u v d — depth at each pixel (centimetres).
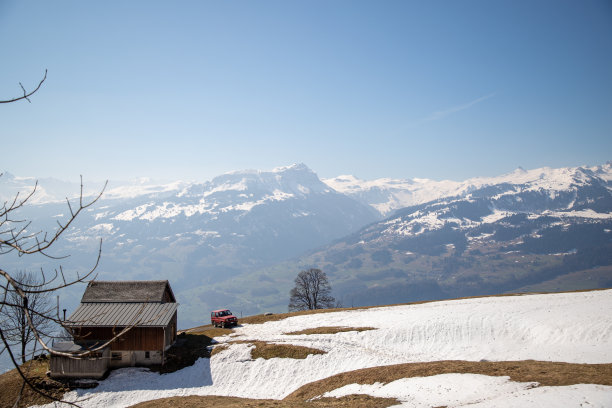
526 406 3089
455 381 4234
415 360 5728
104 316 6194
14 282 713
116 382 5641
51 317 773
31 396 5231
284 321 8088
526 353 5541
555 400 3117
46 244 739
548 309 6962
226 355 6341
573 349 5441
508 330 6353
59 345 5769
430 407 3578
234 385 5725
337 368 5800
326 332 6931
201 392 5550
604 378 3675
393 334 6575
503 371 4347
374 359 5891
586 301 7244
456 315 7056
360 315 8006
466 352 5875
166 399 5288
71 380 5603
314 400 4762
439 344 6219
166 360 6222
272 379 5753
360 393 4566
